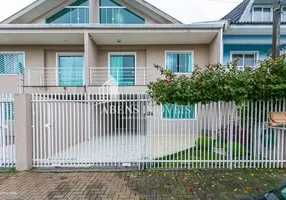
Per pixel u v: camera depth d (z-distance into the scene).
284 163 6.07
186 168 6.05
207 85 5.55
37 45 12.84
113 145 6.38
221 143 6.14
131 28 10.78
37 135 6.23
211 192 4.58
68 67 13.16
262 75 5.62
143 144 6.27
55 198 4.38
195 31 10.81
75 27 10.77
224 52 12.42
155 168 6.08
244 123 6.09
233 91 5.44
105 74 12.93
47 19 13.66
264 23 11.12
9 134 6.21
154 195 4.48
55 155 6.29
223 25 10.72
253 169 5.95
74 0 13.49
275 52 7.14
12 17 13.05
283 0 12.52
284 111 5.98
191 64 12.99
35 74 12.70
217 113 6.10
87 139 6.32
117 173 5.77
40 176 5.59
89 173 5.78
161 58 12.98
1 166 6.21
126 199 4.32
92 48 11.82
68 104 6.32
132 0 13.35
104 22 13.71
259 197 2.78
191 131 6.22
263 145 6.10
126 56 13.26
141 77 12.92
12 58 12.80
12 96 6.41
